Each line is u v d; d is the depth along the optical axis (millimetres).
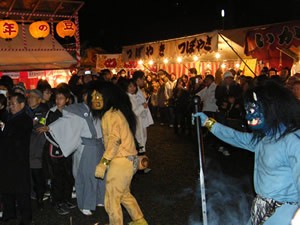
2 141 4027
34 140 4672
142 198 5145
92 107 3643
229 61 14180
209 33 9891
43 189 4793
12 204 4199
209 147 8484
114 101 3574
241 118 7191
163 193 5336
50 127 4238
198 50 10367
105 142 3584
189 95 10148
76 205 4918
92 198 4410
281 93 2225
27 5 10312
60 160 4535
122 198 3711
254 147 2627
